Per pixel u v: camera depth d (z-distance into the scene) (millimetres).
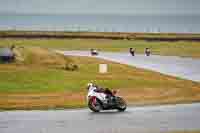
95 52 174875
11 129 44250
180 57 171875
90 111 59188
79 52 191500
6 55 103875
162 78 97188
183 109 59969
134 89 80938
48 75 92062
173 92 77938
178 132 42188
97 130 43656
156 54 189750
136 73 104812
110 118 52312
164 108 61312
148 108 61375
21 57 105562
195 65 133500
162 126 46062
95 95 58312
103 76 95875
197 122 48781
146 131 42812
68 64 103875
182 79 96250
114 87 83062
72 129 44219
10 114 55844
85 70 104125
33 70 96562
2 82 83438
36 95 72438
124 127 45562
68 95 73562
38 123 48281
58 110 60156
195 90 80625
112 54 184625
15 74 91188
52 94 73938
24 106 62531
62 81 86688
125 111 58750
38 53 108250
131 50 178875
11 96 70688
